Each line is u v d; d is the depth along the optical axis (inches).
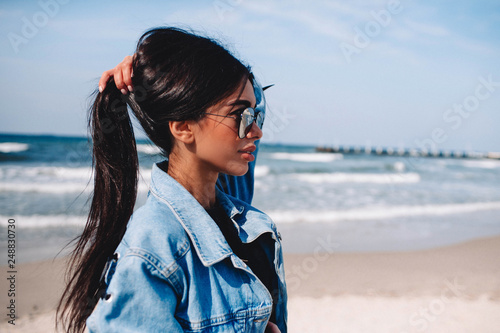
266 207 567.5
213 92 43.5
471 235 439.5
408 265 321.4
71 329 49.4
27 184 692.1
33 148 1425.9
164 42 44.8
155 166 48.4
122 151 48.4
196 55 43.8
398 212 569.9
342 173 1240.8
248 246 52.7
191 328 40.0
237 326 42.7
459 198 779.4
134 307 36.8
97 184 48.5
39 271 265.0
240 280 45.1
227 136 45.3
